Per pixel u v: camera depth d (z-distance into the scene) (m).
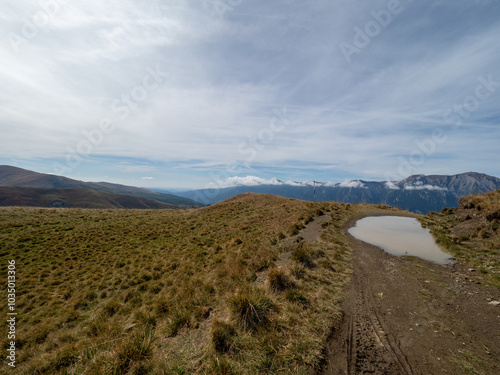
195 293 8.46
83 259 16.45
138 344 4.68
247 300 5.36
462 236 12.16
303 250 9.34
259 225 22.14
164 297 9.79
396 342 4.47
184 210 42.19
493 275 7.43
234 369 3.84
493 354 4.08
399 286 7.04
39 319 9.41
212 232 22.52
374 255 10.09
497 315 5.30
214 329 4.68
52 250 18.11
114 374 3.98
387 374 3.69
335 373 3.72
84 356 4.96
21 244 18.81
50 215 30.23
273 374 3.71
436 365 3.86
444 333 4.72
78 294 11.52
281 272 7.11
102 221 29.27
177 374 3.88
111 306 9.88
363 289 6.86
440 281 7.33
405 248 11.12
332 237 12.88
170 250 17.80
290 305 5.68
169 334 5.51
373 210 25.27
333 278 7.57
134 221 30.20
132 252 17.80
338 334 4.73
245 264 10.49
